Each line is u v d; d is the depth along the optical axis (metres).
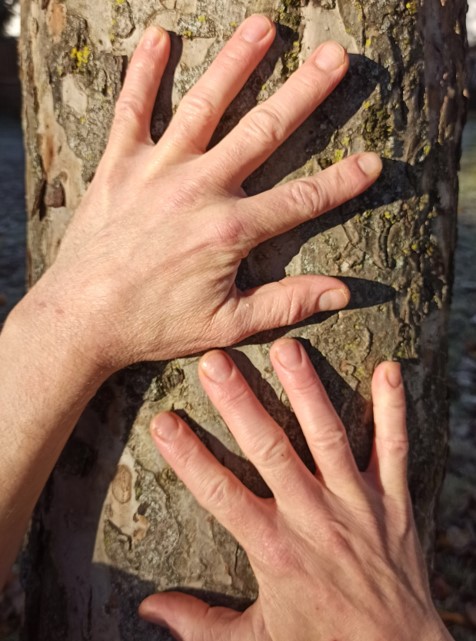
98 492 0.36
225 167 0.30
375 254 0.34
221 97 0.31
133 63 0.32
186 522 0.35
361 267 0.34
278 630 0.31
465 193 1.98
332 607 0.31
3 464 0.30
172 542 0.35
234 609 0.35
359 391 0.35
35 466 0.31
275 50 0.32
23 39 0.38
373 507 0.33
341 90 0.32
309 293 0.32
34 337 0.30
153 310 0.30
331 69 0.30
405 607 0.32
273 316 0.31
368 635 0.31
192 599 0.35
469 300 1.27
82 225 0.32
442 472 0.41
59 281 0.31
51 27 0.34
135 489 0.35
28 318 0.31
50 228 0.38
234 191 0.31
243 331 0.31
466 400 0.97
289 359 0.32
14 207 1.94
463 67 0.37
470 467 0.84
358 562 0.31
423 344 0.37
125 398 0.35
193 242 0.30
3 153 2.78
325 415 0.32
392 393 0.34
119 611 0.36
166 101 0.33
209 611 0.34
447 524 0.76
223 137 0.33
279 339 0.33
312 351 0.34
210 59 0.32
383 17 0.32
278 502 0.32
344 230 0.33
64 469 0.37
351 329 0.34
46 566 0.39
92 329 0.30
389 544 0.32
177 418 0.33
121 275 0.30
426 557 0.40
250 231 0.30
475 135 2.84
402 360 0.36
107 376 0.32
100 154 0.34
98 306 0.30
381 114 0.33
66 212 0.37
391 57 0.32
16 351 0.30
